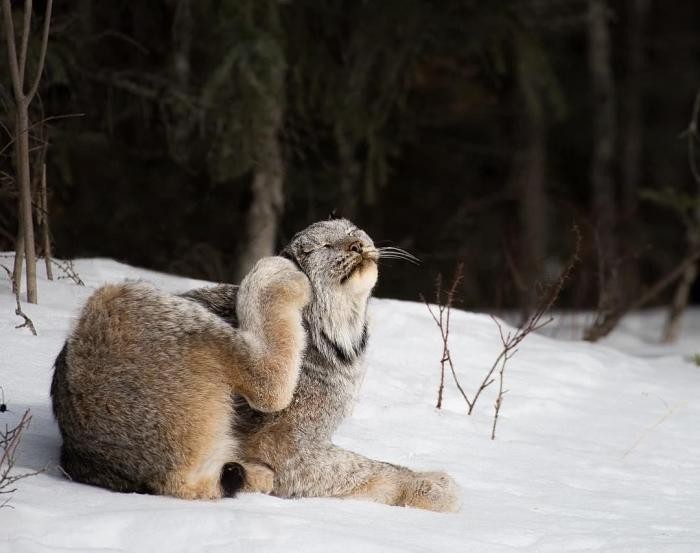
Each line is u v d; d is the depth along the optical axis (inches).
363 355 314.8
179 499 272.4
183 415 272.4
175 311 278.8
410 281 797.9
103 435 271.0
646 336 917.2
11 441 278.1
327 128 769.6
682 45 1456.7
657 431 422.9
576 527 294.7
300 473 298.4
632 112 1398.9
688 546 273.4
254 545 239.6
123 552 233.3
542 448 382.0
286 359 281.9
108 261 501.4
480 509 308.2
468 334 503.8
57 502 257.1
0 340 366.0
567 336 736.3
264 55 641.0
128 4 735.1
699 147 1373.0
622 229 1194.6
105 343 271.6
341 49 749.3
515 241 836.0
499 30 789.9
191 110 673.0
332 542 245.6
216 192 736.3
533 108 824.9
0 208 586.9
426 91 909.2
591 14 1230.3
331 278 301.7
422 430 381.7
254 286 287.4
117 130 727.7
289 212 753.6
